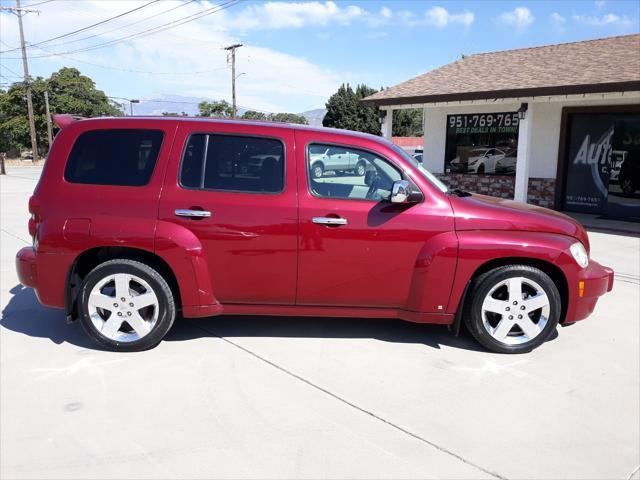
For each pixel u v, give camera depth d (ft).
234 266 13.73
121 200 13.60
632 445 10.23
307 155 13.84
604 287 14.58
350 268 13.78
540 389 12.37
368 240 13.62
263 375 12.78
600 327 16.63
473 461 9.60
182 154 13.76
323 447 9.91
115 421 10.68
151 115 14.73
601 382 12.80
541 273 13.94
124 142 13.92
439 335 15.65
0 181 74.33
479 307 14.07
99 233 13.44
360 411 11.21
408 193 13.25
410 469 9.32
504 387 12.43
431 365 13.53
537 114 46.26
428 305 13.94
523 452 9.91
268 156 13.83
